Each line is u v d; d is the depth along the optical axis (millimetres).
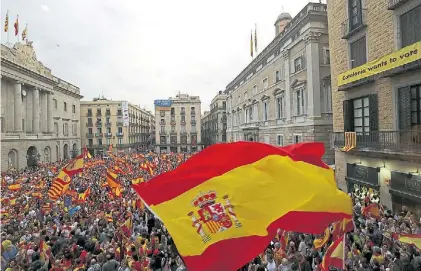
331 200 5191
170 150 95375
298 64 28609
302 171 5430
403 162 15000
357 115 18922
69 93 68438
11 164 44688
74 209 15891
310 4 25562
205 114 119625
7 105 45469
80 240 11656
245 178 5207
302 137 27703
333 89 21344
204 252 4684
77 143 73312
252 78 44344
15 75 45781
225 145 5348
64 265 9516
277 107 34594
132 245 10438
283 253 9469
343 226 6965
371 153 17156
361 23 17750
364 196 17422
